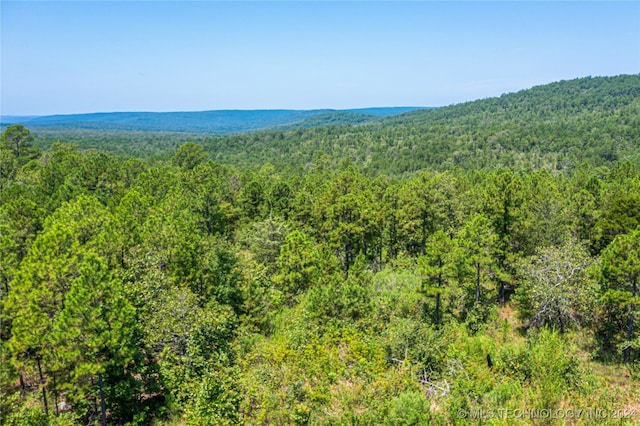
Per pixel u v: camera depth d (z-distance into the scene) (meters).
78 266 20.30
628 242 23.61
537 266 30.39
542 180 46.50
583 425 17.27
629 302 23.23
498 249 33.59
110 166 63.78
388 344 23.88
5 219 28.95
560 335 27.72
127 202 38.06
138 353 19.78
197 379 19.97
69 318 16.83
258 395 19.00
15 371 18.36
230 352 22.50
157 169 61.19
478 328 30.19
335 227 41.81
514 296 30.78
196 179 61.66
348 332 24.58
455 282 31.03
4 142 81.88
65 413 18.78
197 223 46.47
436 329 29.45
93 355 17.73
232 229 52.72
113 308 17.80
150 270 25.36
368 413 17.83
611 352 25.61
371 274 39.72
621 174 62.06
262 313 28.34
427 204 44.19
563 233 35.75
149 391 20.25
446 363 22.48
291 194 58.34
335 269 36.16
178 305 22.36
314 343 23.08
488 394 19.44
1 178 66.12
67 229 22.84
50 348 18.25
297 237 34.19
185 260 27.95
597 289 26.28
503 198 34.47
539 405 17.91
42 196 47.19
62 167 64.94
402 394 18.09
